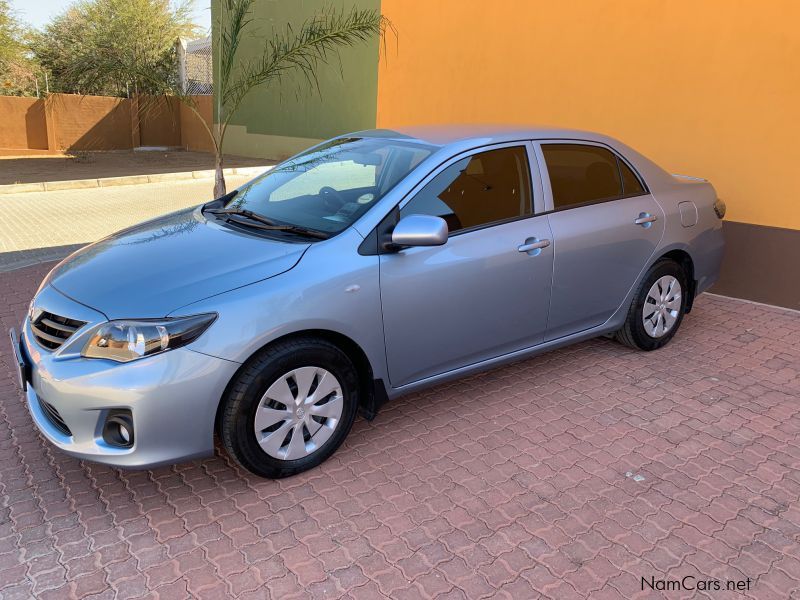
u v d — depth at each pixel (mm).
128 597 2479
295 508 3031
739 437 3719
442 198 3613
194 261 3180
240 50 18062
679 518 3000
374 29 8688
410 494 3146
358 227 3338
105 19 22562
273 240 3365
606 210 4293
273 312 2957
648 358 4809
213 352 2832
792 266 5828
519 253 3803
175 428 2836
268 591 2520
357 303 3211
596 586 2578
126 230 3988
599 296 4355
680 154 6422
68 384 2785
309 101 17484
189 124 24750
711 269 5129
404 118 9617
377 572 2631
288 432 3166
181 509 3016
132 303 2887
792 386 4383
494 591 2539
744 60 5844
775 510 3068
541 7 7469
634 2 6566
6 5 24172
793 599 2537
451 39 8664
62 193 12945
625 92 6777
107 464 2850
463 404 4074
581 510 3047
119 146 23953
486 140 3904
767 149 5816
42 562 2656
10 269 6922
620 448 3590
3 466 3330
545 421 3873
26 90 25734
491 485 3230
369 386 3430
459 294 3592
